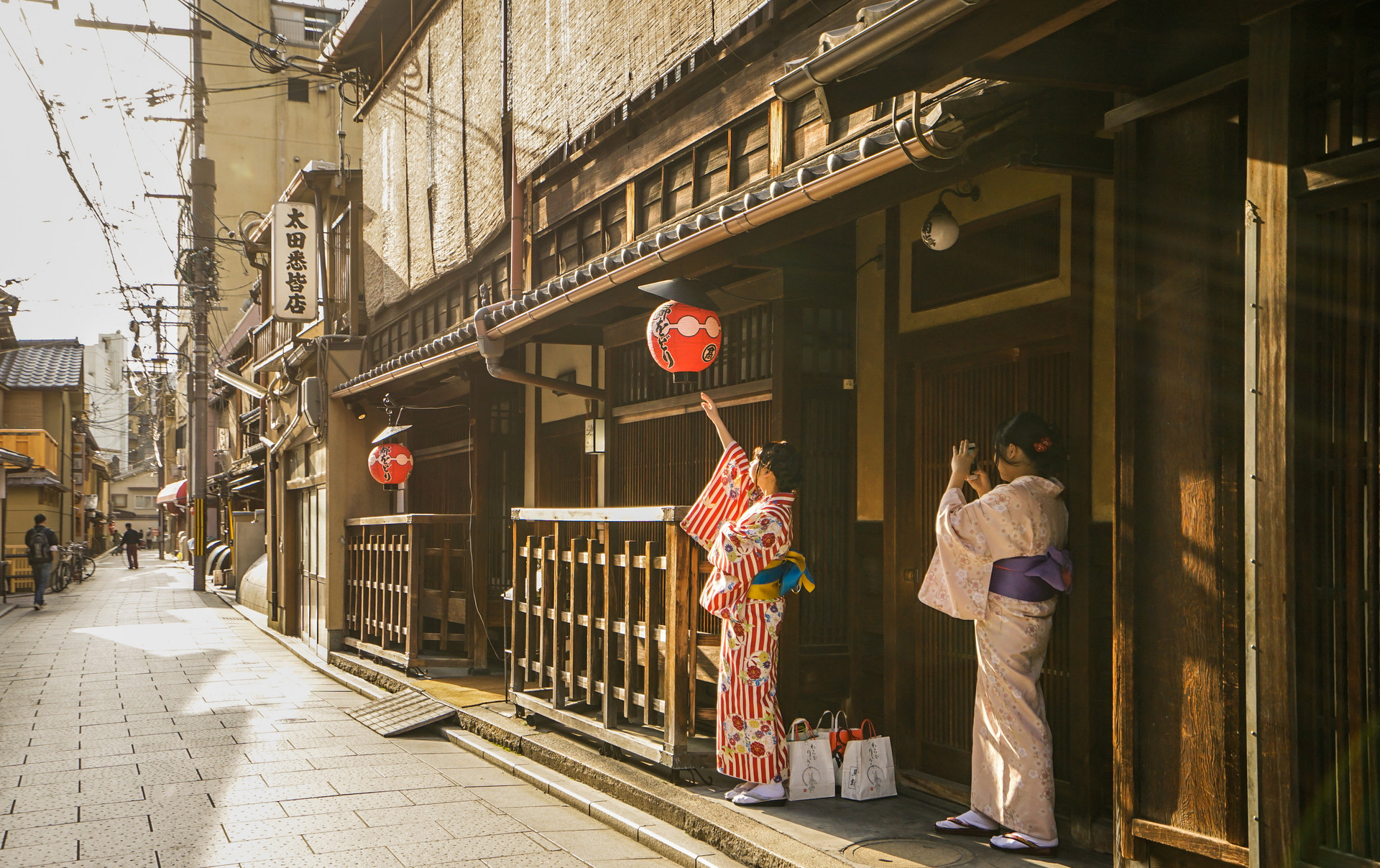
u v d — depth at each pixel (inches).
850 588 256.4
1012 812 182.5
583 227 368.2
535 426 413.7
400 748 313.4
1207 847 139.5
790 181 192.5
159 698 403.9
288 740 322.3
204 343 1087.0
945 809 210.5
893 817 205.2
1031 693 183.5
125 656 536.4
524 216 407.2
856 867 172.4
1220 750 139.9
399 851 206.8
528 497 424.8
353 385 496.1
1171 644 147.2
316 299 624.7
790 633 249.8
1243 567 137.7
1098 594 186.5
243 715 366.6
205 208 950.4
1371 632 123.4
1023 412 192.5
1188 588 144.7
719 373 287.1
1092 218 187.5
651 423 318.3
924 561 229.8
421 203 500.1
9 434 1280.8
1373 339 123.8
